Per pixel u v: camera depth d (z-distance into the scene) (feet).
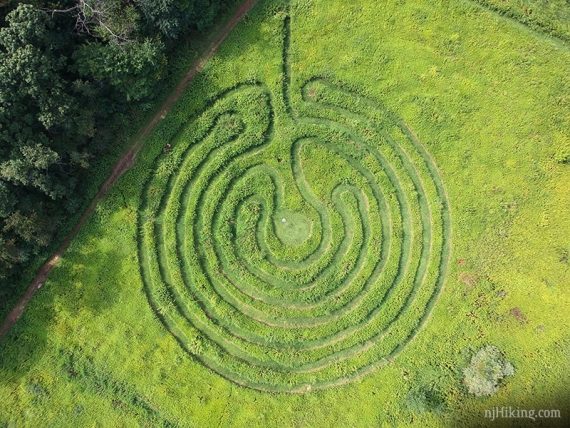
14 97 72.90
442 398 83.10
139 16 78.69
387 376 84.64
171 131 88.22
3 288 83.66
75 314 86.02
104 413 84.33
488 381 81.82
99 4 75.82
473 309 85.87
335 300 86.79
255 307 86.79
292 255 87.51
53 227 83.87
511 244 87.30
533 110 88.12
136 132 88.38
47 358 85.10
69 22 78.18
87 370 85.15
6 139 75.31
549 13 87.61
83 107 81.25
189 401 84.38
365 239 88.43
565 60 87.76
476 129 88.74
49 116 75.66
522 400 82.69
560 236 86.89
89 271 86.63
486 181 88.28
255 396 84.64
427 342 85.30
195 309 86.58
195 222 88.58
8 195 76.33
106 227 87.15
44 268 86.79
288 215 88.79
